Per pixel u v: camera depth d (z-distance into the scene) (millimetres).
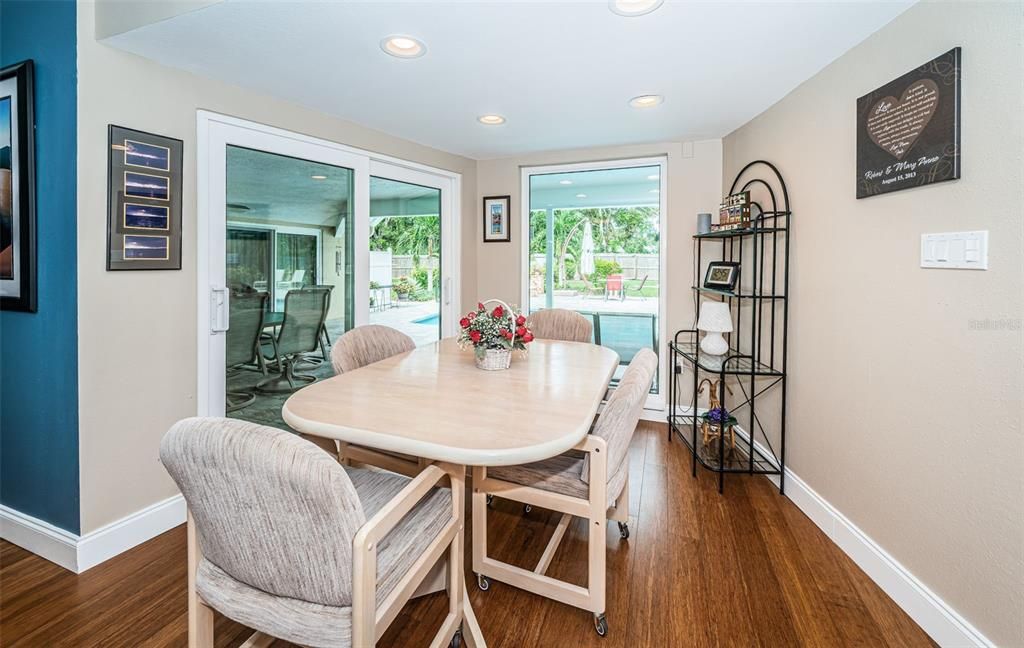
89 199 1837
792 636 1577
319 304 2910
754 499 2510
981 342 1403
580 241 4016
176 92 2129
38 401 1940
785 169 2555
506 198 4125
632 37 1880
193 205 2217
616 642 1550
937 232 1561
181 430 974
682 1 1633
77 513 1882
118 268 1937
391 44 1936
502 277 4184
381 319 3395
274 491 924
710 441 3129
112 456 1963
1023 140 1272
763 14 1718
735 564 1955
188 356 2227
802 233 2398
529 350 2523
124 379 1987
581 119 2961
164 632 1588
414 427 1314
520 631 1598
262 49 1963
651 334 3846
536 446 1200
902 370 1724
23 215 1908
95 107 1841
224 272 2369
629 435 1664
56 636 1565
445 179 3922
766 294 2803
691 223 3557
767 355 2812
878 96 1804
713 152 3477
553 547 1900
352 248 3094
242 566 1056
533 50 1995
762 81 2348
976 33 1405
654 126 3133
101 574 1875
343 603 1006
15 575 1864
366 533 979
